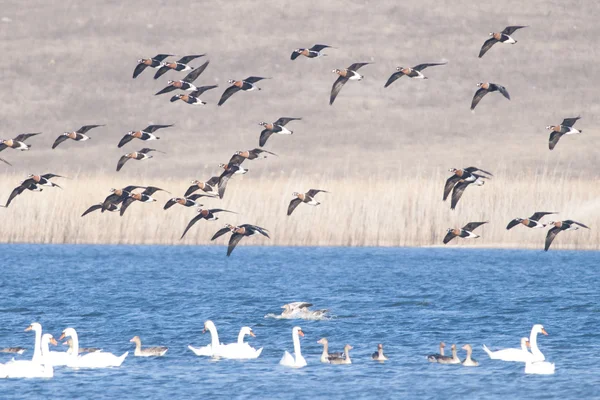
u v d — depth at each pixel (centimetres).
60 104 13600
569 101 13225
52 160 12150
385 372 2848
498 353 3006
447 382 2723
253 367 2916
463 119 12900
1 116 13262
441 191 6856
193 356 3073
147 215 6844
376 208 6762
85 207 6806
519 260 6122
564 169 11288
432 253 6506
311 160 11981
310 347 3244
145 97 13725
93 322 3741
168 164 11969
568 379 2762
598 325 3669
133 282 5084
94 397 2547
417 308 4106
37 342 2891
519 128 12600
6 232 6675
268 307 4141
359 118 12988
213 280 5184
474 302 4291
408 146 12288
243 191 6962
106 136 12850
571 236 6694
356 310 4053
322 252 6669
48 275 5394
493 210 6806
